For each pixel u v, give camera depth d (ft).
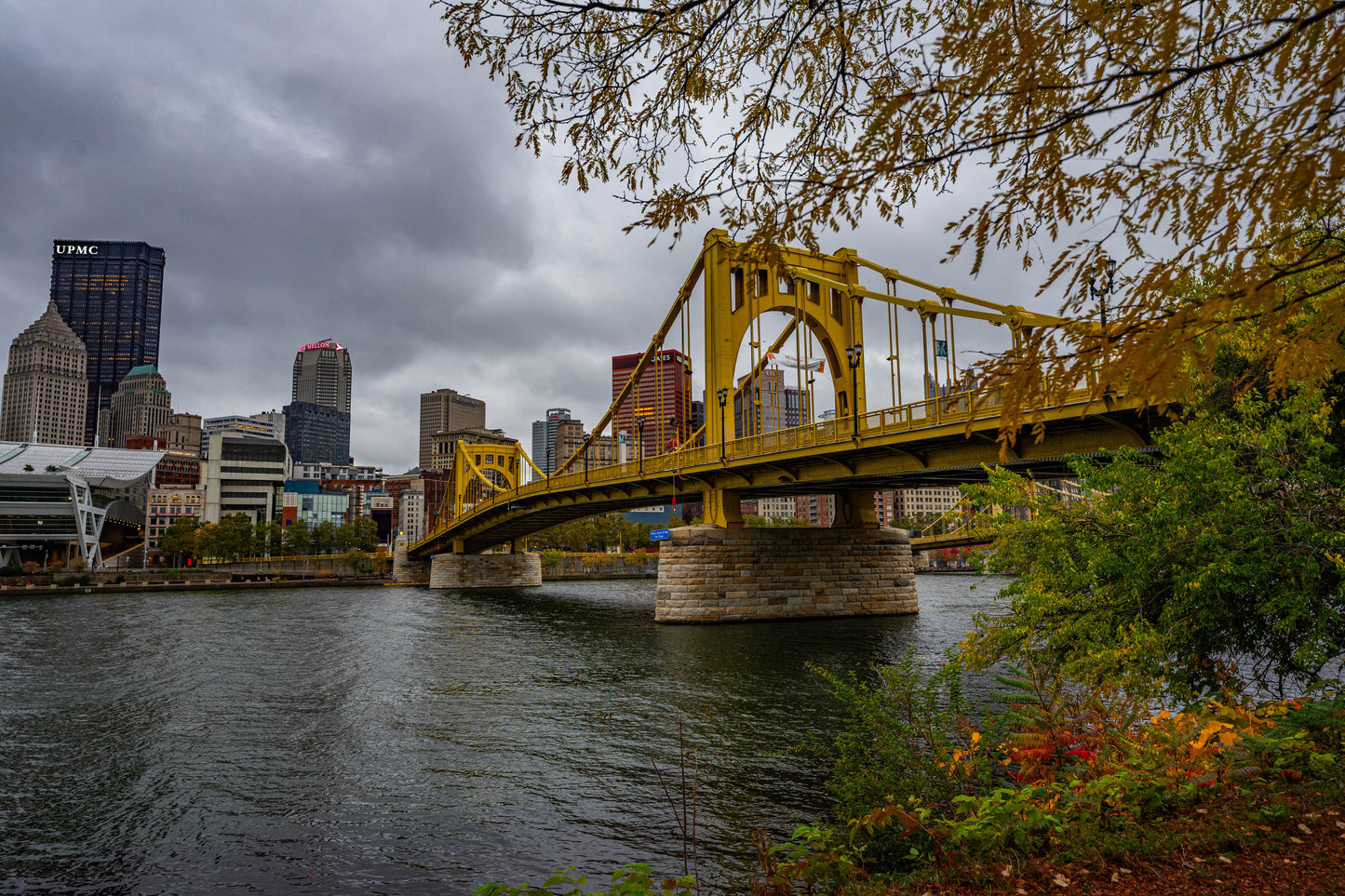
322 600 247.91
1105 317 9.70
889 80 11.93
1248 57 8.57
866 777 28.81
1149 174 9.22
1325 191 8.27
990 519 42.50
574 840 41.27
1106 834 21.16
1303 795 21.61
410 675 95.96
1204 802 22.45
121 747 63.16
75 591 308.19
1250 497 34.09
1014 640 39.11
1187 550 35.96
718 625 135.85
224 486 559.79
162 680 93.91
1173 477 36.78
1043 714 30.40
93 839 43.75
